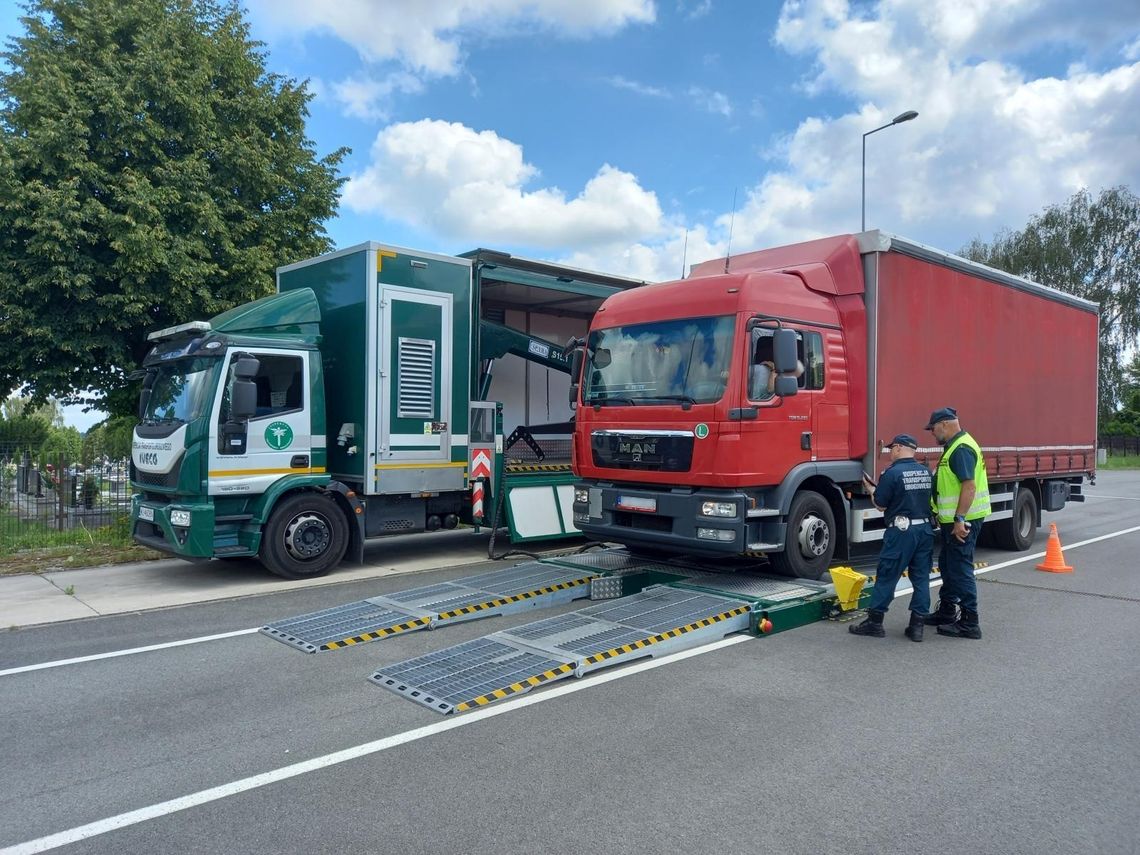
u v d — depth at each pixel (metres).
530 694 5.36
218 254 16.05
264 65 18.08
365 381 9.71
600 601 8.12
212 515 8.76
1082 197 46.19
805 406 7.86
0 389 15.45
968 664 6.12
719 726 4.81
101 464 13.21
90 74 14.32
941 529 7.01
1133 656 6.36
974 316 10.17
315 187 17.89
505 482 10.95
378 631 6.75
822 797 3.90
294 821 3.67
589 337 8.73
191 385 9.09
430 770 4.20
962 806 3.82
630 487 8.17
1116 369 46.06
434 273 10.31
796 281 8.02
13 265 13.66
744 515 7.25
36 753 4.47
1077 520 16.41
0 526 12.27
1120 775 4.18
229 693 5.44
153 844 3.49
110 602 8.29
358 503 9.77
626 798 3.88
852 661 6.16
